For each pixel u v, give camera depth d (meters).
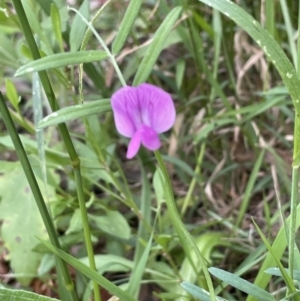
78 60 0.15
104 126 0.33
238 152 0.34
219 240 0.26
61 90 0.30
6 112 0.15
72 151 0.16
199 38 0.29
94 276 0.17
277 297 0.24
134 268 0.24
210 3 0.14
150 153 0.32
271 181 0.31
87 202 0.27
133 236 0.28
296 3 0.33
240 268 0.24
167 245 0.25
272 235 0.28
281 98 0.27
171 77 0.36
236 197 0.32
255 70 0.36
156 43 0.16
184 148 0.35
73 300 0.18
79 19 0.21
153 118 0.13
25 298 0.16
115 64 0.15
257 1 0.32
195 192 0.33
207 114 0.33
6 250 0.26
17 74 0.15
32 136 0.34
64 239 0.25
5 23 0.22
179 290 0.24
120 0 0.34
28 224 0.26
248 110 0.28
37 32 0.22
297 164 0.14
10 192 0.27
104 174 0.27
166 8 0.28
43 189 0.27
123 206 0.31
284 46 0.31
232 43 0.32
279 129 0.33
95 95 0.33
